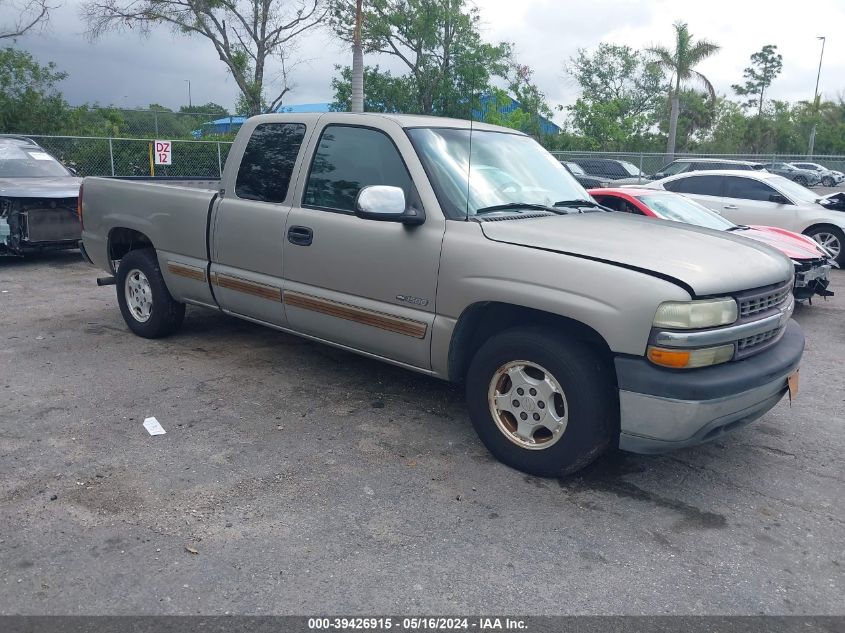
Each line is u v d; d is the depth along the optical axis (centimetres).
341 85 3203
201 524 344
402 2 2766
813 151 5706
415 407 500
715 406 353
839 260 1159
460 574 312
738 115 5734
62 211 1030
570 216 448
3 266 1033
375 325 454
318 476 396
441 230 419
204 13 2745
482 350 409
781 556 336
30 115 2280
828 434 482
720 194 1240
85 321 710
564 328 390
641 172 2389
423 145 447
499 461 418
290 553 323
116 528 338
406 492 382
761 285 381
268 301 519
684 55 3303
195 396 509
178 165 2086
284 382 542
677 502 383
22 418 462
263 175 523
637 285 351
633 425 361
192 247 572
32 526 338
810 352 693
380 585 303
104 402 493
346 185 471
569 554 331
